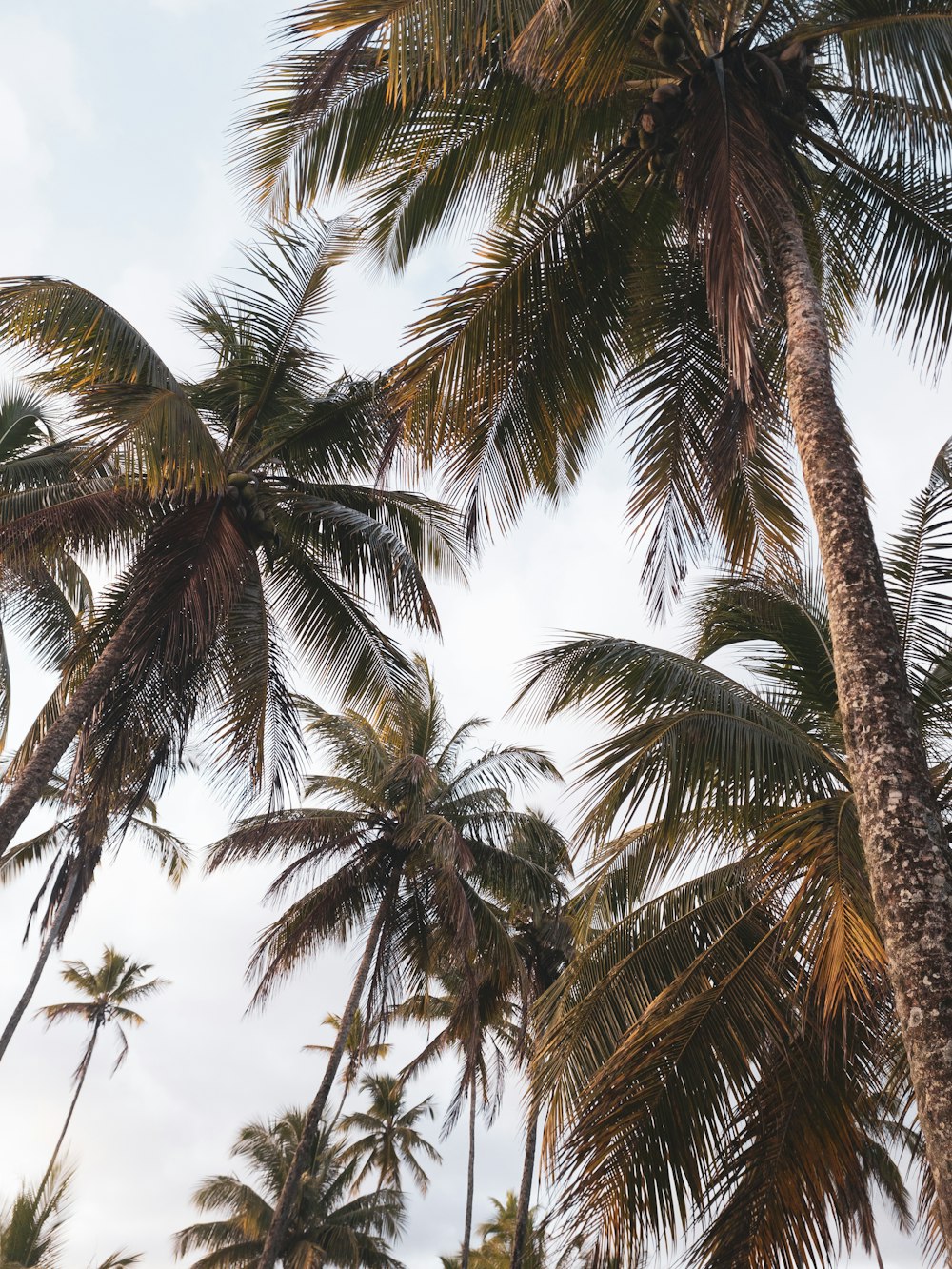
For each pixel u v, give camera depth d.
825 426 4.93
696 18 6.16
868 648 4.25
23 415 14.73
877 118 6.58
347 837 18.92
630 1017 7.33
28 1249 14.09
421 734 20.27
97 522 10.14
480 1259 38.59
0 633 16.58
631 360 7.63
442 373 6.93
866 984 5.90
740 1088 6.50
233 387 11.71
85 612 11.83
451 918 16.83
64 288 9.16
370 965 19.09
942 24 5.86
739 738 7.29
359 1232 34.50
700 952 7.52
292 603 12.30
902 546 8.28
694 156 5.56
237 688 11.21
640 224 7.36
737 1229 6.14
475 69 6.76
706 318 7.53
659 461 7.38
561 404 7.40
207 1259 32.94
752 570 8.00
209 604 9.95
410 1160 36.22
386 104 7.18
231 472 11.09
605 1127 6.36
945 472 8.02
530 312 7.18
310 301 11.87
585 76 5.67
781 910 7.20
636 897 8.83
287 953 17.97
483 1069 19.34
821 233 7.31
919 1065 3.38
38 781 9.17
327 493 12.09
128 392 9.00
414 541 12.79
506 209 7.62
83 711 9.61
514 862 19.25
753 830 7.33
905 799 3.87
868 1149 7.06
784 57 5.89
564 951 19.92
